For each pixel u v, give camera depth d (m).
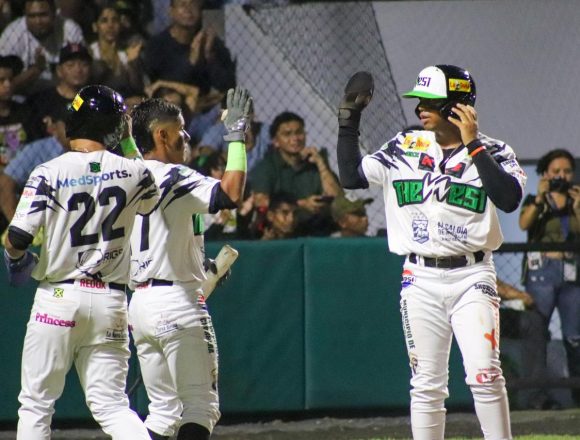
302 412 25.16
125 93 28.55
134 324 16.97
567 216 26.73
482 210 16.36
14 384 23.78
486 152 15.98
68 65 28.11
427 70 16.77
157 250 16.38
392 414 25.38
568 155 26.72
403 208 16.78
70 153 15.22
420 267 16.72
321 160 28.09
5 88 28.03
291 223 27.52
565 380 25.08
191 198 15.98
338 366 24.66
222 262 18.88
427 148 16.75
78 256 14.94
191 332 16.45
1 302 23.77
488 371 16.23
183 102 28.48
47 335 14.95
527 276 25.73
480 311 16.38
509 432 16.50
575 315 25.59
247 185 27.66
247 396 24.47
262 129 28.36
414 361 16.81
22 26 28.67
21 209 14.73
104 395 15.12
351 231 27.73
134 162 15.38
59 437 23.41
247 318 24.53
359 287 24.77
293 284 24.69
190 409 16.31
